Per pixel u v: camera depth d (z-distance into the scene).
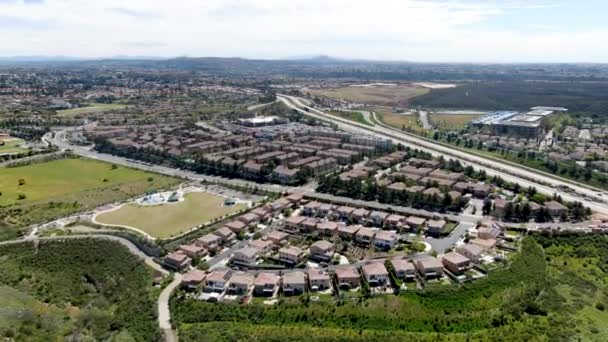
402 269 154.62
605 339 123.25
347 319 136.00
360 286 151.12
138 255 172.50
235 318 136.00
